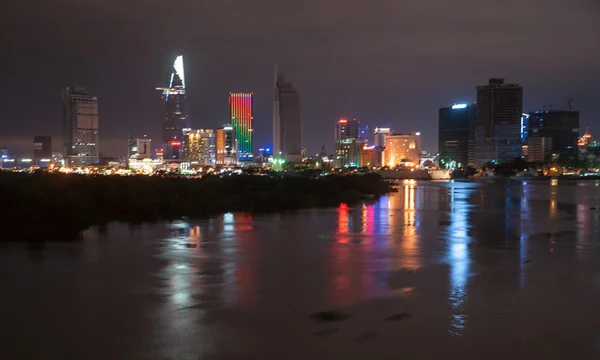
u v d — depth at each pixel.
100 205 65.62
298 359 19.67
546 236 50.62
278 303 26.20
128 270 33.22
